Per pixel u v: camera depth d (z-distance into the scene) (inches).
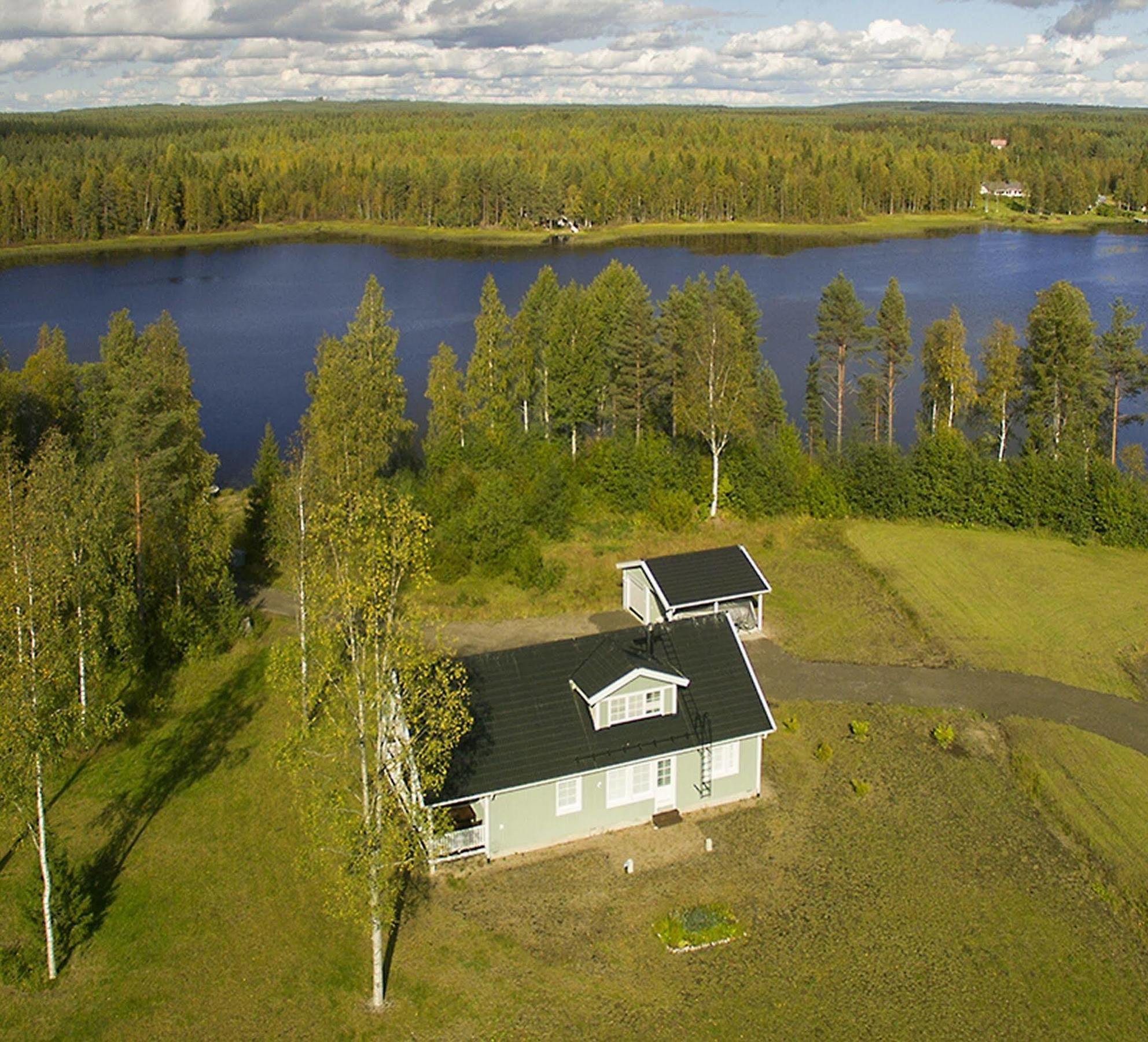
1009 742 1391.5
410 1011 935.7
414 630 987.3
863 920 1053.2
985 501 2226.9
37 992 951.0
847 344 2805.1
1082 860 1148.5
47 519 1253.1
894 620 1772.9
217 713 1456.7
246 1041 901.8
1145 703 1497.3
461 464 2385.6
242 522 2218.3
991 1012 938.1
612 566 2012.8
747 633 1712.6
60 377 2397.9
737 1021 926.4
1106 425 2819.9
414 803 1002.1
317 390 2130.9
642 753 1188.5
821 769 1322.6
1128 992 964.0
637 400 2480.3
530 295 2682.1
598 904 1077.8
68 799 1253.1
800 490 2297.0
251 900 1075.9
